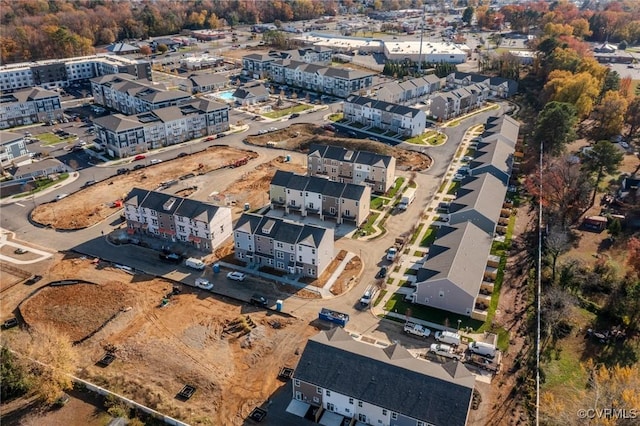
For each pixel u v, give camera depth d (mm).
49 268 92812
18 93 170500
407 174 131625
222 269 92812
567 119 130125
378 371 60594
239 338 75438
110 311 81000
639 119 148375
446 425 55188
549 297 81438
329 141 149500
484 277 89125
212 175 131500
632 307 76250
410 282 88688
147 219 102125
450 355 70875
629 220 105125
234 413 62656
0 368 64750
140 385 66188
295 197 111000
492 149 129750
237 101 195375
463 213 101750
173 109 155875
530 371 68438
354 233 104688
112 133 140875
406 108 160125
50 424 61281
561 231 99312
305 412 62625
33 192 121875
